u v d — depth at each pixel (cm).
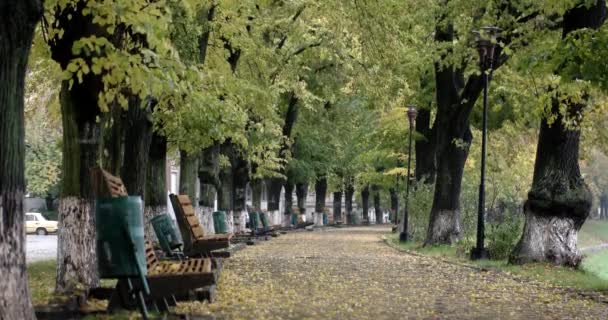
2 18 743
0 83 748
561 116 2155
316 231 5997
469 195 3562
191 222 1839
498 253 2514
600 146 3444
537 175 2236
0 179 746
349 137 5791
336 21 2717
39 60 1936
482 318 1189
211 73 2025
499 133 4538
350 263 2341
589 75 1574
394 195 8206
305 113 5306
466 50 2758
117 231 952
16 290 749
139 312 1048
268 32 3528
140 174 1852
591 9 2023
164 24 1137
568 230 2195
